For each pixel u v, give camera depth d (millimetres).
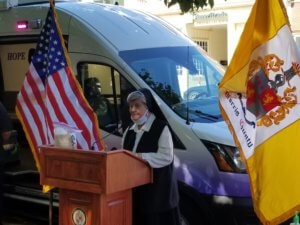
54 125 5156
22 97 5410
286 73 3828
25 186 6973
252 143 3922
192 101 6164
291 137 3809
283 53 3840
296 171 3795
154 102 4863
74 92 5180
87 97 6395
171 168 4781
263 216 3830
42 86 5328
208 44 20062
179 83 6320
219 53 20156
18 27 7355
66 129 5004
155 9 19531
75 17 6586
